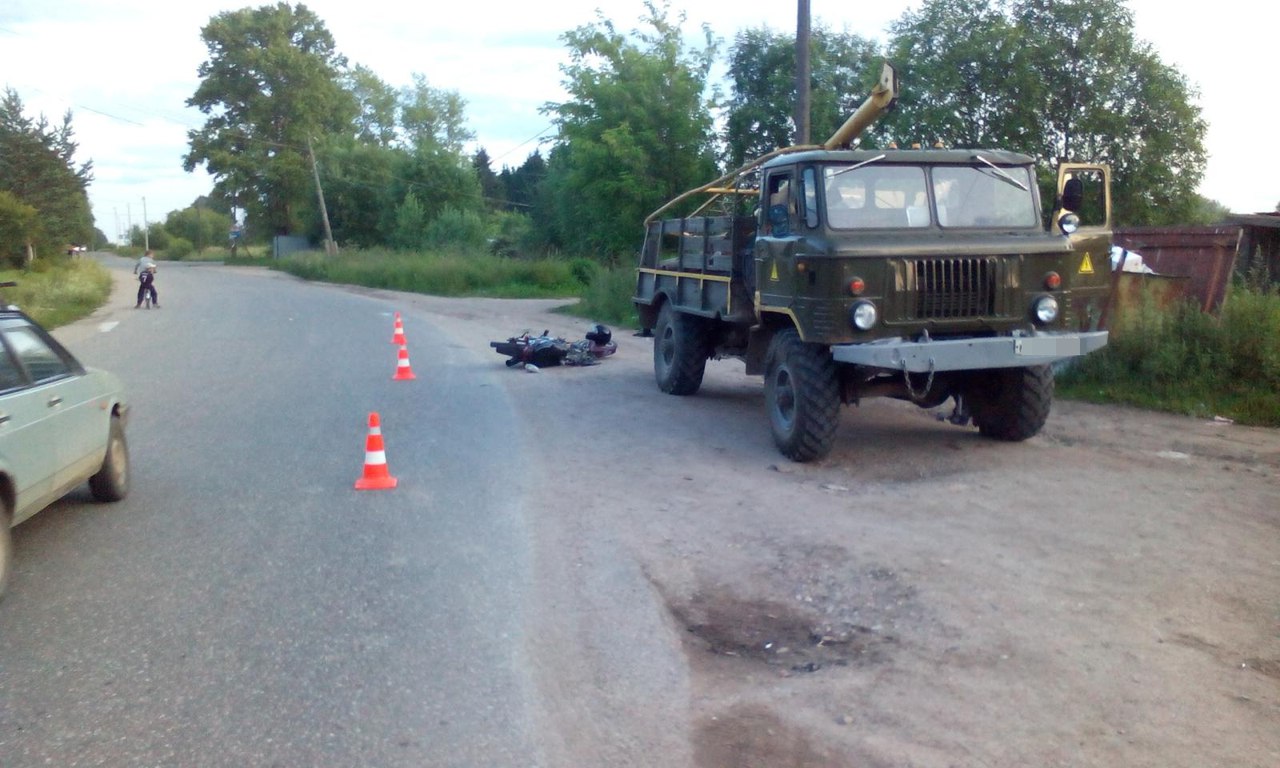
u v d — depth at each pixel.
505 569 6.55
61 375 7.23
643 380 14.94
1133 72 21.53
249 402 13.32
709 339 13.00
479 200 67.50
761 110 25.97
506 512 7.87
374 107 88.25
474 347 19.97
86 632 5.59
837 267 8.41
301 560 6.78
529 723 4.52
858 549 6.65
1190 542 6.59
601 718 4.57
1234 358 11.46
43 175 46.09
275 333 23.41
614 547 6.94
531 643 5.39
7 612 5.89
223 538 7.28
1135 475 8.37
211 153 79.75
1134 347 11.98
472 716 4.59
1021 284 8.77
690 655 5.25
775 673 5.03
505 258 46.94
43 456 6.48
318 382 15.18
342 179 69.81
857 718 4.50
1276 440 9.62
